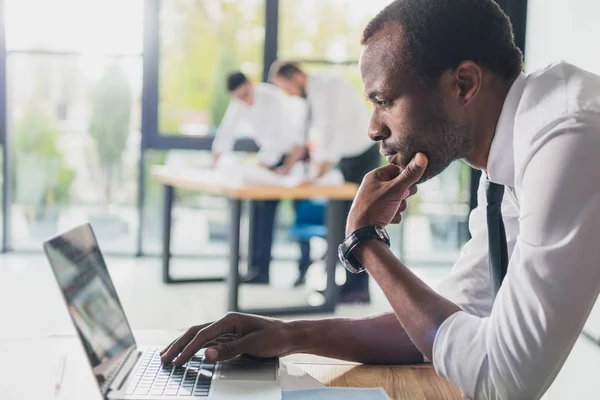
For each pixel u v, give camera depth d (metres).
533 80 0.94
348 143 4.09
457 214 5.29
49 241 0.86
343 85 4.09
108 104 5.43
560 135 0.83
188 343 1.03
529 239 0.84
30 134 5.46
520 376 0.83
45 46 5.38
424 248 5.42
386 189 1.01
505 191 1.08
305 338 1.09
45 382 0.93
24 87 5.43
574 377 2.61
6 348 1.09
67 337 1.16
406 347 1.11
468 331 0.89
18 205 5.51
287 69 4.08
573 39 3.23
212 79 5.32
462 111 0.95
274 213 4.74
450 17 0.91
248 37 5.25
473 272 1.16
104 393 0.84
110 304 1.02
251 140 5.22
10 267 4.88
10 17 5.31
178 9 5.25
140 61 5.36
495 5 0.95
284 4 5.19
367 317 1.14
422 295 0.93
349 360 1.10
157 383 0.91
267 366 1.01
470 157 1.00
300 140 4.36
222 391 0.89
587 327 2.97
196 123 5.37
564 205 0.81
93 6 5.32
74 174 5.51
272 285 4.77
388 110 0.97
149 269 5.10
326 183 3.93
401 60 0.93
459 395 0.97
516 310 0.83
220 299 4.19
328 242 3.91
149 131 5.36
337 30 5.20
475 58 0.93
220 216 5.51
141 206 5.49
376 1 5.14
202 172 4.58
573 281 0.81
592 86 0.89
